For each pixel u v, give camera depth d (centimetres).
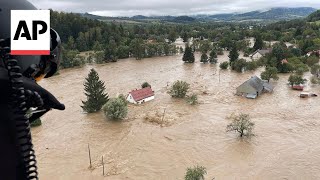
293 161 3897
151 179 3547
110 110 5278
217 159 3972
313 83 7756
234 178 3538
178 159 3984
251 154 4084
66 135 4762
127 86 7625
